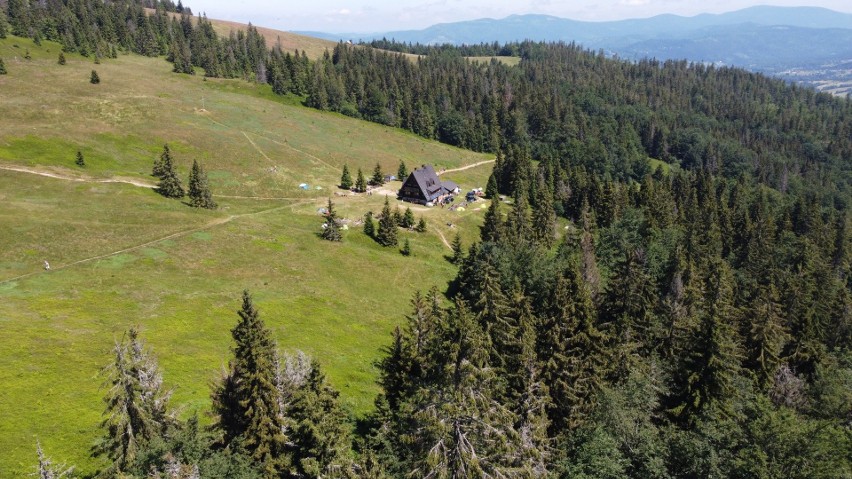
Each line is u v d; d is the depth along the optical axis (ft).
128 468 89.40
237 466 92.48
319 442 98.73
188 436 90.53
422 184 448.24
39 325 177.06
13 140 382.63
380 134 650.02
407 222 391.65
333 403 104.27
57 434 124.47
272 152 499.92
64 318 186.91
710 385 147.95
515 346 152.15
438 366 88.69
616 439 128.36
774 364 181.98
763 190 568.00
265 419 99.40
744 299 281.95
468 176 572.51
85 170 372.79
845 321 242.37
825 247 385.50
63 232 265.34
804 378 191.62
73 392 142.92
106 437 99.35
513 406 121.08
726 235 400.26
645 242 344.28
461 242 391.04
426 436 84.79
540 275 249.75
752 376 181.27
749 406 131.03
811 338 205.67
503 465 87.30
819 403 166.09
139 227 294.66
